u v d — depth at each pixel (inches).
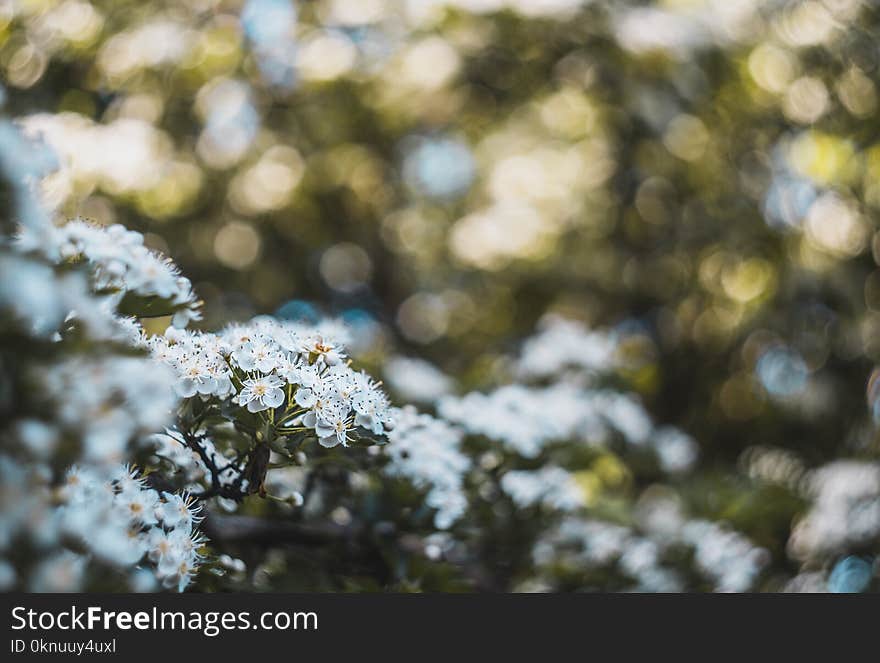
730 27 123.3
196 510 43.9
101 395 30.1
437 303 178.5
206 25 132.2
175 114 134.6
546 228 166.6
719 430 141.1
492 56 130.6
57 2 121.3
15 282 27.9
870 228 127.1
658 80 120.8
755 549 94.4
